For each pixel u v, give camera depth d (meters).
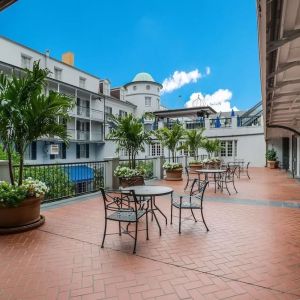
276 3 2.56
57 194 7.47
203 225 4.93
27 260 3.45
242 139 20.91
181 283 2.88
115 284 2.87
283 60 4.09
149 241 4.11
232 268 3.20
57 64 21.69
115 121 9.12
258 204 6.76
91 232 4.54
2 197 4.41
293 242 4.04
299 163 13.32
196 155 16.70
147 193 4.34
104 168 8.67
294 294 2.66
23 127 4.72
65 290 2.76
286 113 8.74
